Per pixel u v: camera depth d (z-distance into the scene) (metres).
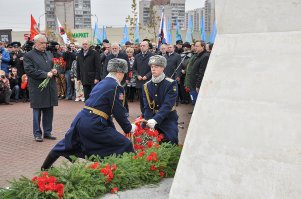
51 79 7.77
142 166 3.74
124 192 3.48
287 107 2.64
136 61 10.91
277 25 2.83
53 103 7.83
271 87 2.73
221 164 2.77
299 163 2.51
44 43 7.66
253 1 2.93
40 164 6.12
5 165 6.05
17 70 14.65
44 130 8.00
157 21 28.06
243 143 2.72
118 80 4.68
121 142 4.52
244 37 2.94
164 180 3.85
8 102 14.00
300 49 2.72
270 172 2.59
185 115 11.10
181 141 6.69
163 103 5.14
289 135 2.58
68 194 3.21
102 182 3.46
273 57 2.79
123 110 4.60
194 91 9.98
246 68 2.86
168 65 11.59
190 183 2.85
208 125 2.89
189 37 23.31
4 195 3.30
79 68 11.02
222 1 3.06
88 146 4.48
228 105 2.85
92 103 4.52
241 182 2.67
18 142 7.71
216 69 2.97
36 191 3.24
